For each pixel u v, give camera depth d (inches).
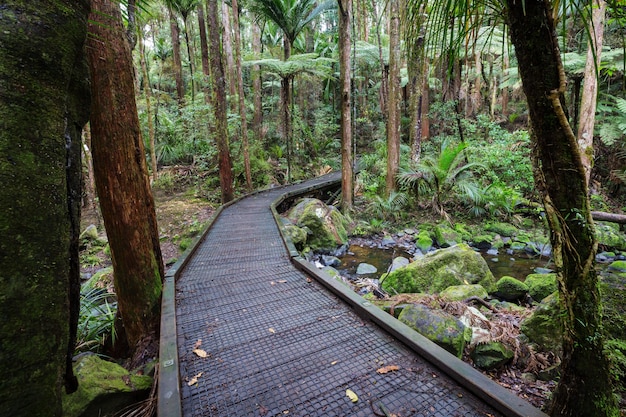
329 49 635.5
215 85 311.6
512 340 93.2
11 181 27.0
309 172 518.9
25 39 28.2
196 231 277.9
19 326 27.1
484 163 324.2
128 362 108.5
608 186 307.9
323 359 78.6
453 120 418.3
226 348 84.6
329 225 269.9
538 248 241.8
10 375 26.6
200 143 443.8
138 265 109.3
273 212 267.7
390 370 73.0
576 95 268.7
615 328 74.8
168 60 668.1
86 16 35.4
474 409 60.8
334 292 115.6
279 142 532.7
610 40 237.3
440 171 305.1
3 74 26.9
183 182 419.8
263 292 121.1
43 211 29.4
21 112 27.8
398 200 319.6
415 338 80.3
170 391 65.0
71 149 40.5
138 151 109.3
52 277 30.0
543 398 77.6
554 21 39.2
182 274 142.3
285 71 376.2
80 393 68.5
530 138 46.4
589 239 43.8
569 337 46.9
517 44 42.4
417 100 352.2
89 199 318.0
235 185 409.1
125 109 104.1
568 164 42.1
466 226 294.2
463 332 90.6
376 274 209.9
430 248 258.5
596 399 45.6
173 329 89.8
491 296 158.2
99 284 176.6
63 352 31.6
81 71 41.8
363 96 666.8
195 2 456.1
